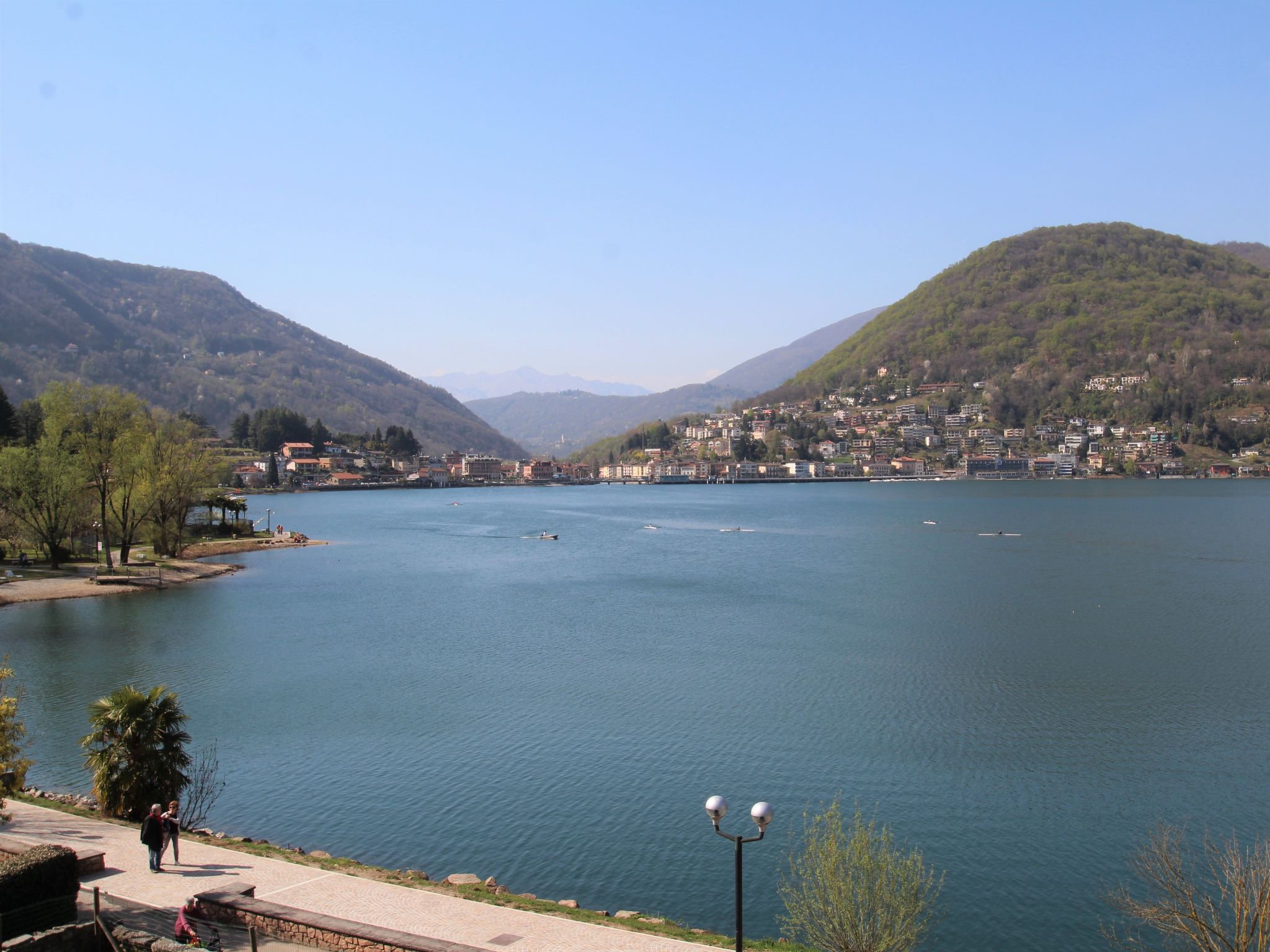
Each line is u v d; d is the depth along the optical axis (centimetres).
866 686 7600
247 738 6231
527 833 4775
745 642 9412
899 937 3272
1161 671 8069
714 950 3066
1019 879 4350
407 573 15225
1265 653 8725
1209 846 4622
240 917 3048
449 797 5231
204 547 18150
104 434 13312
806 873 3822
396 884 3600
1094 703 7069
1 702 4166
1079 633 9775
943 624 10381
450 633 9900
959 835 4806
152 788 4209
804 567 15962
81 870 3519
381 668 8275
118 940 2725
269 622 10481
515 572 15500
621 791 5353
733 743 6175
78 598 11919
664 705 7056
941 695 7319
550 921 3275
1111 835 4784
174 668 8212
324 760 5809
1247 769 5672
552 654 8875
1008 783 5462
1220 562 15875
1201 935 3509
